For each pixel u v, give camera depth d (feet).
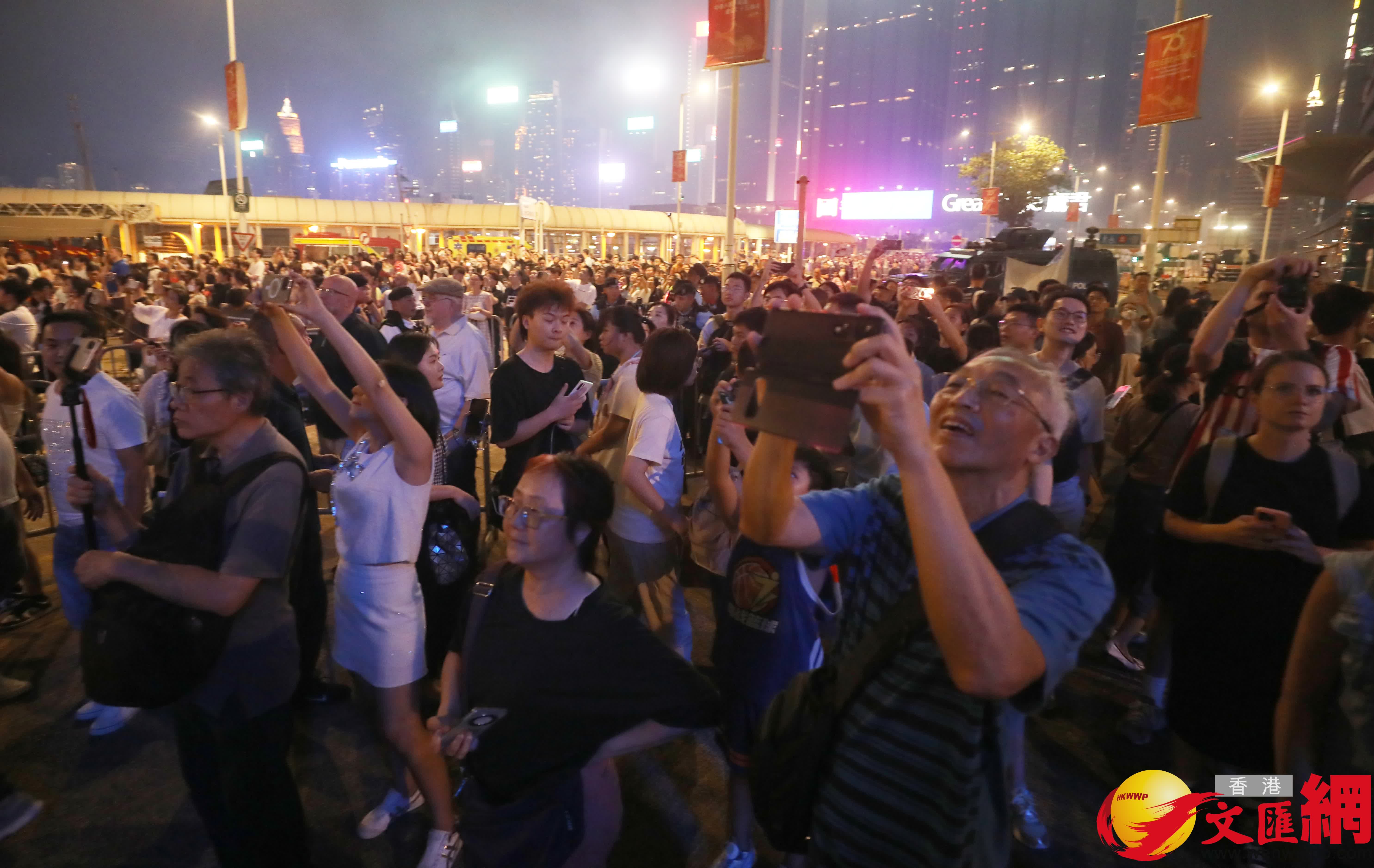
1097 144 489.67
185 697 7.14
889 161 522.88
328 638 14.32
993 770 4.09
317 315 7.72
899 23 507.71
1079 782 10.78
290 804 7.66
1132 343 30.83
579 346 18.39
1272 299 11.03
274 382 12.59
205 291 46.73
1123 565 13.47
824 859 4.60
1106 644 14.57
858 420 11.78
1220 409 10.71
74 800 10.07
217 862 9.05
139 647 6.44
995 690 3.37
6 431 13.17
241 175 73.31
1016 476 4.33
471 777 6.39
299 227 138.00
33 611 15.07
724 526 9.78
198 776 7.41
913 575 4.47
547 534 6.10
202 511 6.93
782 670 7.86
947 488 3.26
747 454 8.80
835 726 4.66
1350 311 12.44
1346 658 5.41
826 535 4.94
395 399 7.94
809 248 228.63
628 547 11.23
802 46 569.23
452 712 6.75
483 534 17.88
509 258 94.17
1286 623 8.13
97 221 118.32
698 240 183.42
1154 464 12.96
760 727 5.28
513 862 6.17
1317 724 5.92
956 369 18.15
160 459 13.34
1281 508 8.50
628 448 10.48
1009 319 14.05
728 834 8.57
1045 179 146.30
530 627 6.33
